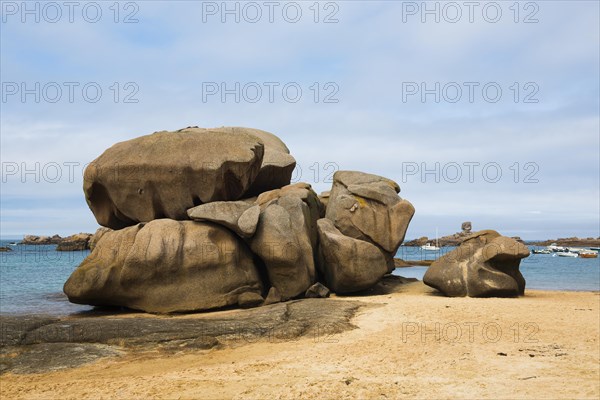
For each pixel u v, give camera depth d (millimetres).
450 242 77625
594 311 15922
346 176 23859
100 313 17969
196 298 17703
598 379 9148
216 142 20719
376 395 8477
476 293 19609
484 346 11734
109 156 20562
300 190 22562
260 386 9047
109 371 10320
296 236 20344
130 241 18062
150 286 17672
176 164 19844
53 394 8945
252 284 18797
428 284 20578
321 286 20031
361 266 20266
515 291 19766
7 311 18719
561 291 24188
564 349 11414
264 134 27484
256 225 18922
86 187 20703
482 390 8641
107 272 17547
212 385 9188
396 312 15797
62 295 23953
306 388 8859
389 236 22391
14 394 9008
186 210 20156
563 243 100000
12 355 11258
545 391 8516
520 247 19984
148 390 8977
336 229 22016
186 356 11367
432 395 8430
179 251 17828
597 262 53562
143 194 20125
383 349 11625
